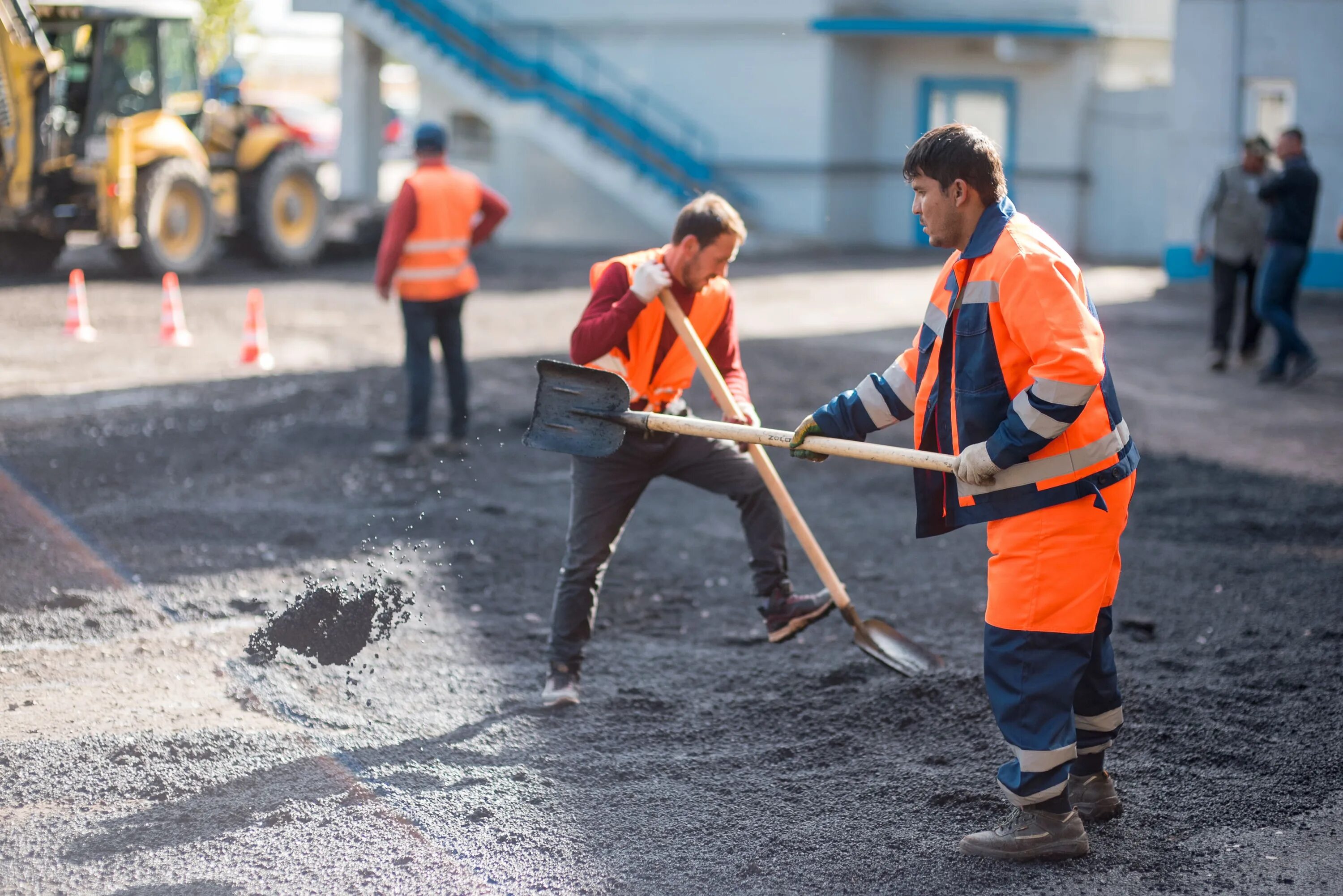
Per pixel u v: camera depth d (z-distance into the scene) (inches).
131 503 355.9
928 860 178.5
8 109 757.9
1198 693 236.5
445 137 411.8
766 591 240.8
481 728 222.7
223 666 244.7
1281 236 557.0
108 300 735.1
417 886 169.5
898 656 223.8
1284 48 879.7
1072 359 159.8
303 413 477.7
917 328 716.0
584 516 232.5
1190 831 186.1
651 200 1130.0
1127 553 331.6
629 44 1206.3
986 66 1188.5
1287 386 568.1
